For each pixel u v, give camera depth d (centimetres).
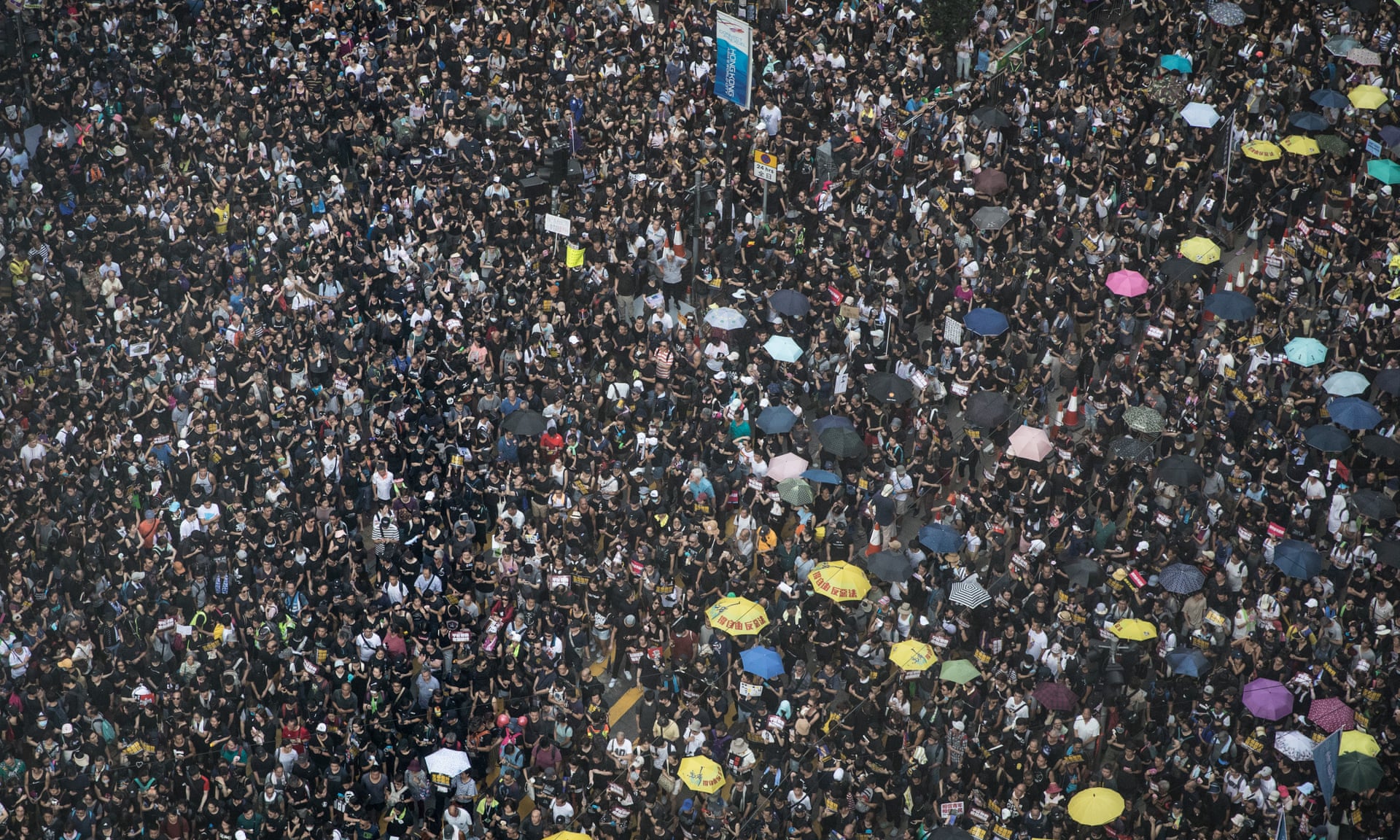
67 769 6450
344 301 8994
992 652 7012
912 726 6675
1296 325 8912
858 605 7188
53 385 8412
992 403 8050
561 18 10962
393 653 6888
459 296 8988
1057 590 7250
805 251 9312
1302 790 6419
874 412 8244
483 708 6762
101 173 9956
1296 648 7038
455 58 10762
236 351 8394
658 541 7362
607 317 8675
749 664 6706
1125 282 8812
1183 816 6384
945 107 10356
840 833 6375
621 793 6328
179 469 7775
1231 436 8169
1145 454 7788
